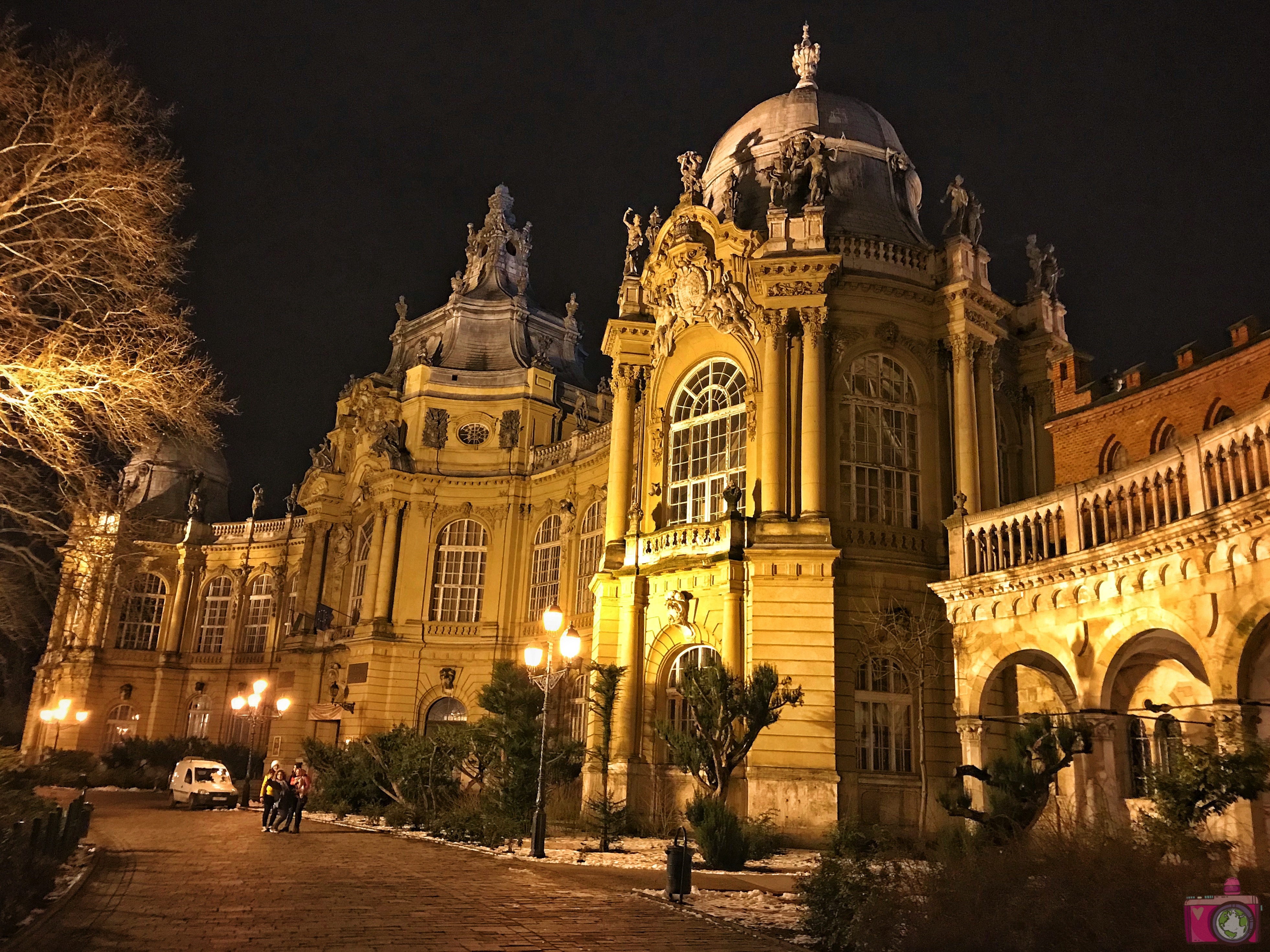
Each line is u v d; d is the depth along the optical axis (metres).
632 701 32.53
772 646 29.83
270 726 60.72
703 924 14.23
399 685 50.88
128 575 24.45
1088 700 17.12
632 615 33.34
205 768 38.94
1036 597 18.58
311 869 18.95
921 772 29.72
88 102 20.47
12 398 19.80
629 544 34.59
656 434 35.72
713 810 22.36
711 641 31.34
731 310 34.28
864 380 33.44
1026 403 36.34
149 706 67.94
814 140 35.59
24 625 21.92
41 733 66.50
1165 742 19.73
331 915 13.82
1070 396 26.66
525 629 50.50
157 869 18.39
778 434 31.98
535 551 51.59
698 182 37.06
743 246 34.62
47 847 16.14
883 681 30.61
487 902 15.48
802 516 31.02
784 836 27.78
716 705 25.08
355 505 57.09
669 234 36.75
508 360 56.81
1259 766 13.05
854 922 12.61
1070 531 18.05
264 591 68.69
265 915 13.75
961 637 20.16
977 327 34.06
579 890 17.19
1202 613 14.88
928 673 30.02
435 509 53.19
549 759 29.03
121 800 42.38
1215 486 14.89
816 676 29.38
